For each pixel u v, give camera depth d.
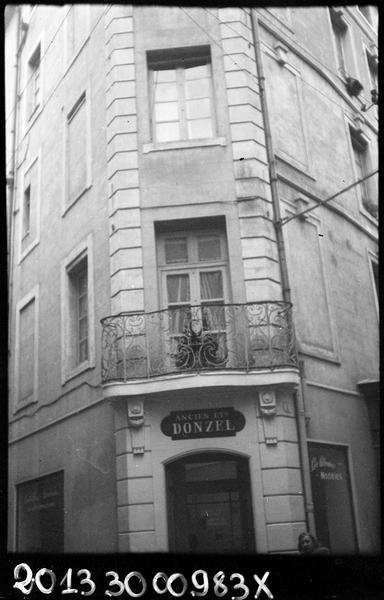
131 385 10.34
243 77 12.22
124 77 12.38
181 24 12.62
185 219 11.46
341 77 15.85
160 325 10.80
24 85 17.50
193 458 10.48
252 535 10.02
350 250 13.96
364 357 13.25
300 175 12.95
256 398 10.41
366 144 16.20
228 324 10.74
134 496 10.16
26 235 16.14
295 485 10.19
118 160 11.84
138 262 11.28
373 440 12.64
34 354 14.48
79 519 11.59
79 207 13.26
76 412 12.16
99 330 11.80
